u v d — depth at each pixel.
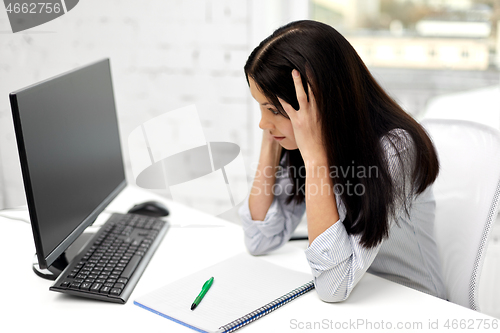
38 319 0.81
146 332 0.77
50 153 0.91
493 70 1.92
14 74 1.94
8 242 1.13
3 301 0.87
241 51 1.84
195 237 1.18
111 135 1.24
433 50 1.95
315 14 1.97
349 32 1.99
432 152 0.96
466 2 1.87
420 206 1.02
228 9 1.80
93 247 1.04
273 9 1.88
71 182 0.99
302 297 0.90
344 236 0.89
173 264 1.03
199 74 1.89
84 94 1.08
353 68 0.90
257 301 0.86
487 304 1.76
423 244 1.05
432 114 1.77
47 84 0.91
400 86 2.02
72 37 1.90
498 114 1.67
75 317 0.82
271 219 1.09
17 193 2.01
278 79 0.90
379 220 0.88
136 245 1.07
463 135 1.13
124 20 1.87
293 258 1.07
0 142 1.96
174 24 1.85
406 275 1.06
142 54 1.90
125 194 1.50
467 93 1.88
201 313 0.81
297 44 0.88
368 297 0.89
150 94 1.94
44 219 0.87
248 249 1.09
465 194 1.09
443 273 1.11
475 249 1.05
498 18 1.86
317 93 0.89
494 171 1.05
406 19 1.93
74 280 0.90
